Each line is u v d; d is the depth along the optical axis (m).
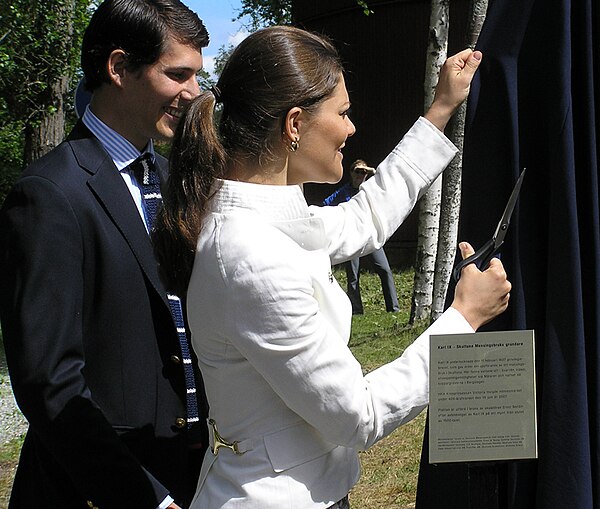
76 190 2.22
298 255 1.70
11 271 2.12
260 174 1.77
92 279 2.22
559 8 1.79
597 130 1.83
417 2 15.09
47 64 11.38
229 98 1.78
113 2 2.31
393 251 15.34
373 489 4.79
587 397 1.82
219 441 1.78
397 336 8.69
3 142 14.83
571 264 1.78
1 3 10.92
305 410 1.67
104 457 2.06
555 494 1.80
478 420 1.70
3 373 8.66
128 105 2.35
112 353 2.24
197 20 2.38
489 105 1.87
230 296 1.66
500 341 1.68
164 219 1.77
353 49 15.84
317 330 1.66
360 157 15.97
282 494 1.69
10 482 5.46
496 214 1.87
